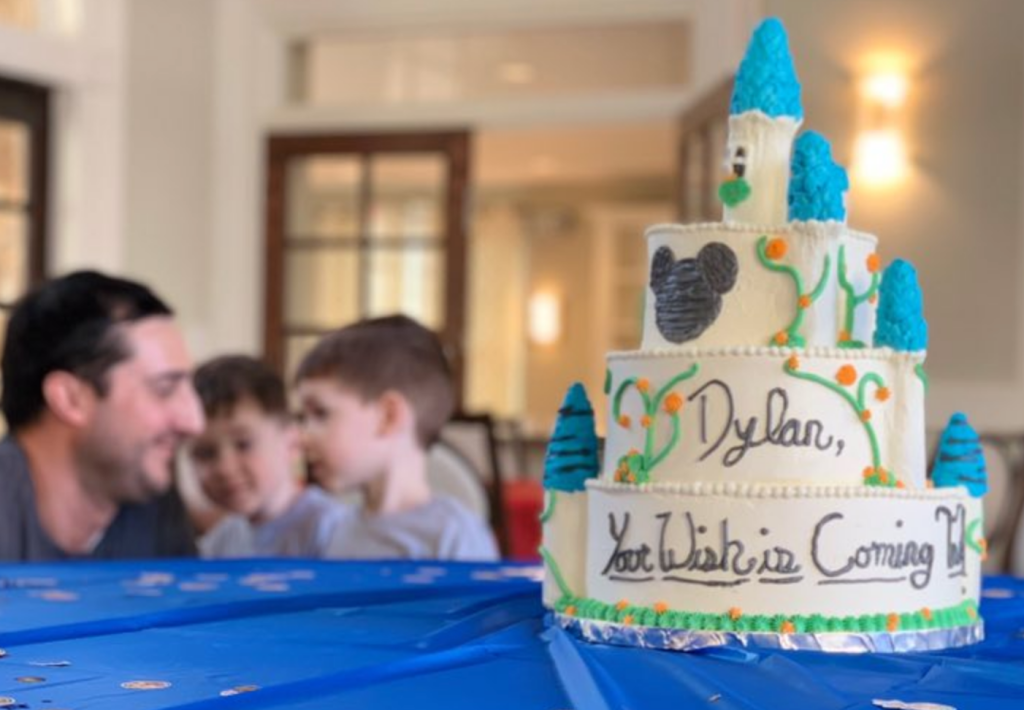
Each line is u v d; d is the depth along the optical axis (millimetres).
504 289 11992
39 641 1144
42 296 1817
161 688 922
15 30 5203
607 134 9844
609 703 878
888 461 1240
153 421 1822
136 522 1947
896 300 1249
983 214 4941
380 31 6012
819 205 1246
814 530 1167
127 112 5684
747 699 920
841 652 1134
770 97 1300
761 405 1205
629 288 11875
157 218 5836
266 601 1343
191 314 6020
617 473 1236
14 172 5371
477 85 8086
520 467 5793
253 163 6133
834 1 5121
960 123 4977
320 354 2025
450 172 5965
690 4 5438
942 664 1074
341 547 2041
